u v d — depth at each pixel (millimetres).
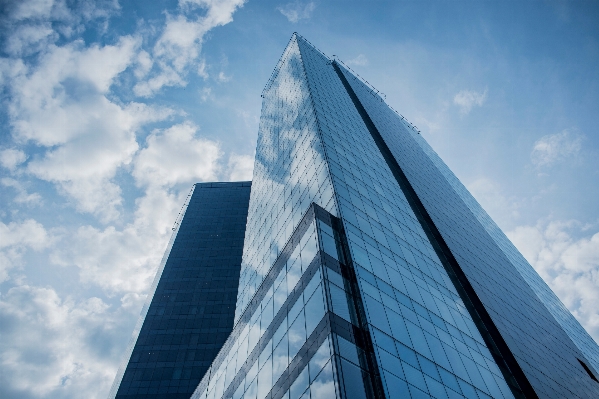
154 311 84375
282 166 53344
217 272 94375
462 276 50406
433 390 24078
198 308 85438
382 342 24094
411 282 34125
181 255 98875
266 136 71750
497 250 84500
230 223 109000
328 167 38250
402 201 51406
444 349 29344
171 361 74375
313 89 59375
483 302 47719
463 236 67812
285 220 42219
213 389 40125
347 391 19719
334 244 29875
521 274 88312
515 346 44500
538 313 70125
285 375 25469
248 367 32656
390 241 37312
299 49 80438
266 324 32844
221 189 125062
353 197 37469
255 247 50188
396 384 21906
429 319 31344
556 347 60469
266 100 88250
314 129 47000
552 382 44844
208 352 76500
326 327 23141
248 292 45094
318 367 22094
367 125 79625
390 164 67688
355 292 26688
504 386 32656
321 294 25391
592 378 61500
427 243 47000
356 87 101438
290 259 33656
